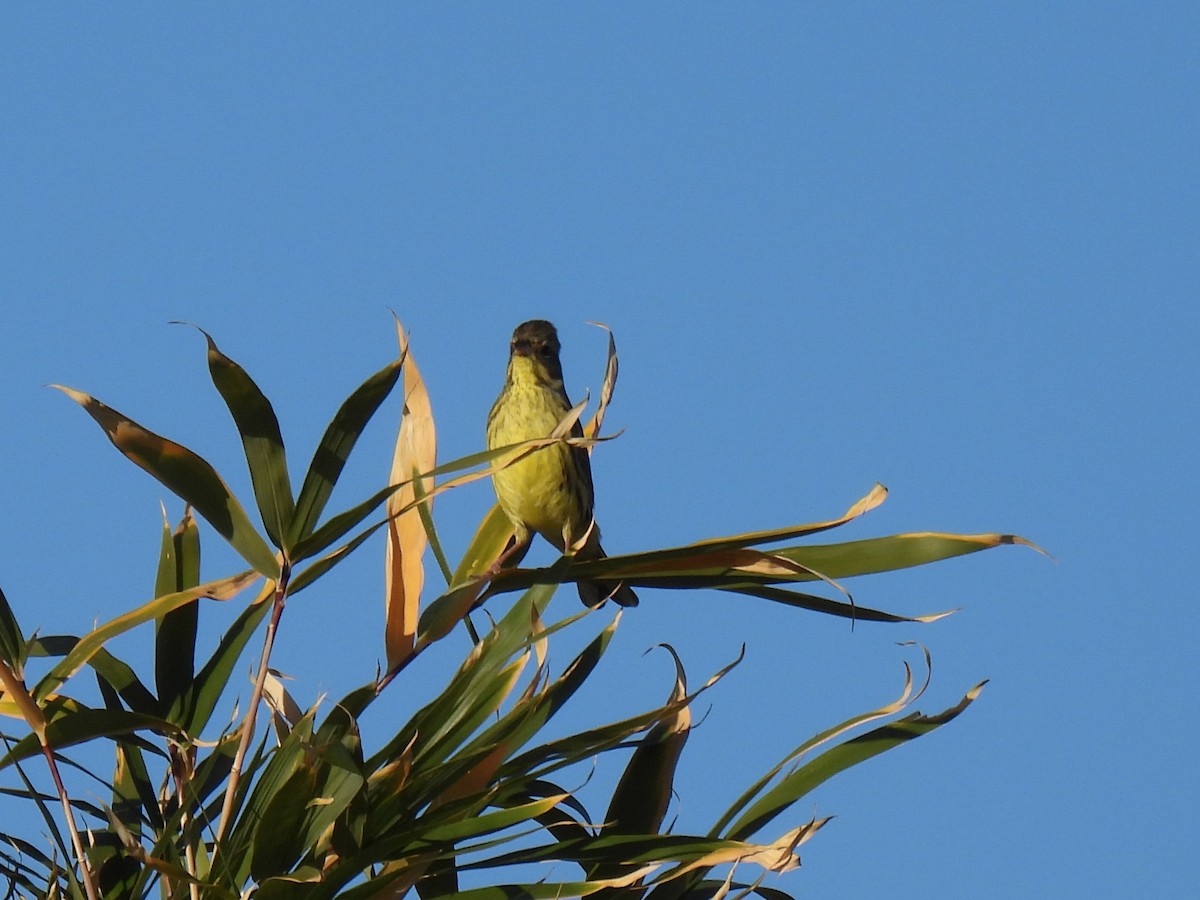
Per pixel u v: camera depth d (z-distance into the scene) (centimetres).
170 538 941
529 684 856
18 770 795
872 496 873
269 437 793
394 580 880
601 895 862
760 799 916
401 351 781
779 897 916
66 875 841
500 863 857
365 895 791
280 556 806
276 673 925
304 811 779
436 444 906
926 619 890
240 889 809
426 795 833
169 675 916
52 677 799
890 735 923
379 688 849
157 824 897
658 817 921
